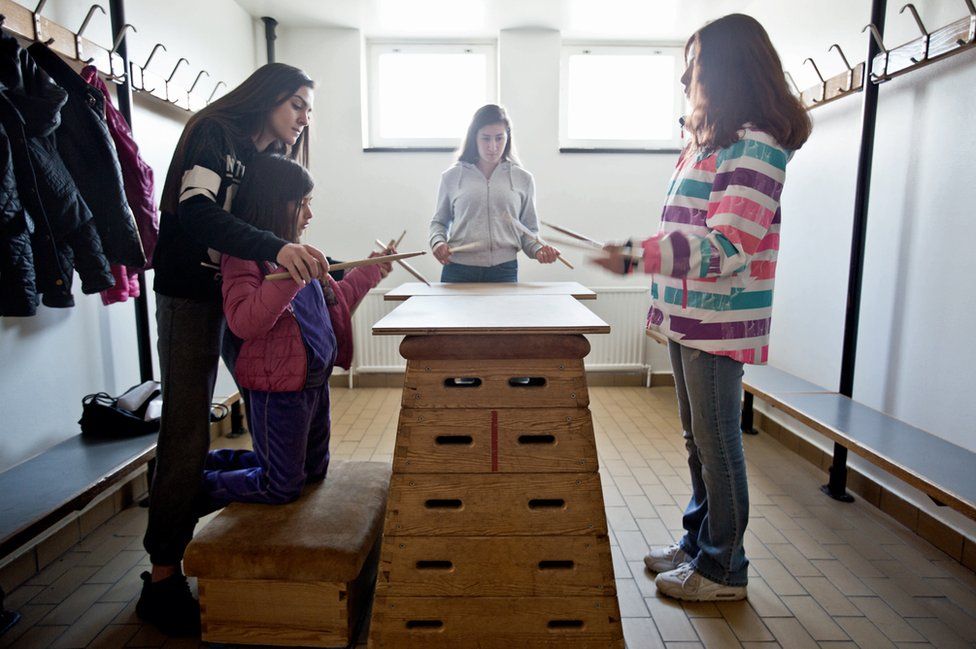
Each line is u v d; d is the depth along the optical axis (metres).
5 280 1.52
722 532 1.70
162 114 2.83
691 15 3.68
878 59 2.22
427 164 4.07
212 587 1.51
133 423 2.07
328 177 4.07
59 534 2.01
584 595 1.32
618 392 4.11
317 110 4.00
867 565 1.97
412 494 1.32
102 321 2.36
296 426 1.65
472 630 1.33
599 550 1.32
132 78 2.36
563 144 4.21
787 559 2.00
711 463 1.65
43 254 1.65
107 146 1.86
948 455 1.78
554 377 1.32
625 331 4.14
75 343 2.19
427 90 4.17
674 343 1.77
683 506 2.38
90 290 1.81
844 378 2.44
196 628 1.60
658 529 2.19
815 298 2.90
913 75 2.22
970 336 1.96
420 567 1.39
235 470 1.79
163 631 1.61
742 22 1.44
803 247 3.01
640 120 4.24
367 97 4.15
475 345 1.31
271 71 1.56
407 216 4.11
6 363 1.86
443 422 1.32
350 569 1.47
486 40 4.12
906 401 2.25
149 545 1.60
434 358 1.32
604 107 4.22
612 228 4.15
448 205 2.79
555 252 2.39
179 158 1.46
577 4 3.50
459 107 4.19
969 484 1.57
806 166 2.98
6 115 1.54
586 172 4.09
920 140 2.19
